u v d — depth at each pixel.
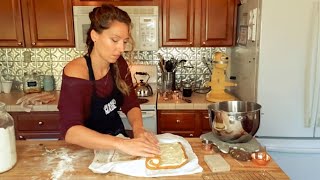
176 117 2.57
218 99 2.56
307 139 2.18
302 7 2.03
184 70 3.07
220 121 1.30
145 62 3.06
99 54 1.28
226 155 1.28
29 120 2.53
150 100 2.62
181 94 2.85
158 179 1.09
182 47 2.90
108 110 1.46
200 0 2.66
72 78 1.23
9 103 2.53
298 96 2.14
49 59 3.02
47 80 2.97
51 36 2.67
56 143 1.44
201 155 1.29
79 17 2.54
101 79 1.36
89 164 1.21
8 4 2.59
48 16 2.63
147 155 1.18
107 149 1.21
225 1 2.66
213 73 2.64
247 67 2.37
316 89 2.09
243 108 1.50
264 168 1.17
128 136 1.56
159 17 2.67
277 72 2.11
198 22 2.69
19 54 2.99
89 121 1.41
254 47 2.19
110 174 1.13
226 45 2.74
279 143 2.16
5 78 3.03
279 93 2.14
